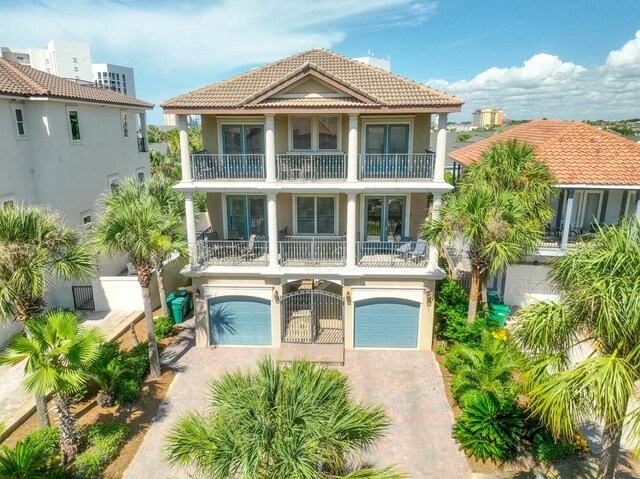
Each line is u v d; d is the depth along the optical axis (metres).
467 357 14.21
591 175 19.20
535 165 17.31
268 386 8.62
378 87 17.44
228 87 18.11
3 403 14.46
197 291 18.45
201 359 18.00
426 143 18.77
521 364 10.14
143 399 15.20
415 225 19.88
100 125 25.67
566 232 19.61
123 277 21.23
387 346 18.89
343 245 19.25
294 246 19.00
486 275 18.48
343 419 8.38
